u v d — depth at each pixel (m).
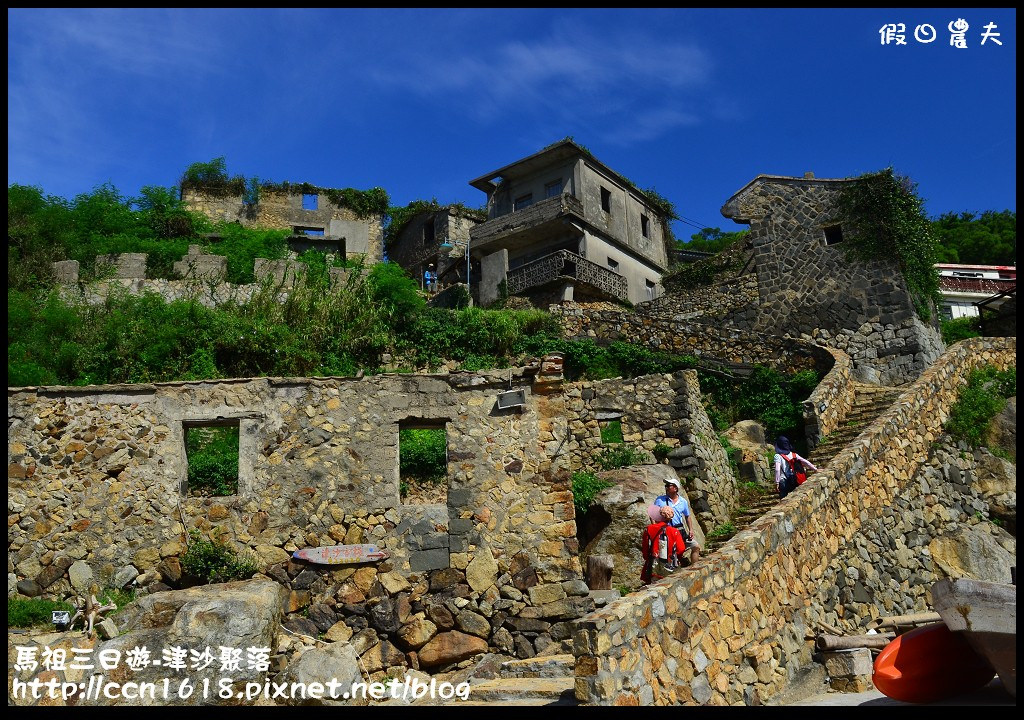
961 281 31.17
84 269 22.09
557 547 10.40
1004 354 17.83
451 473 10.76
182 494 10.64
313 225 35.19
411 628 10.04
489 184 34.50
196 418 10.87
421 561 10.40
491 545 10.44
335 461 10.77
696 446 14.66
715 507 14.34
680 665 7.25
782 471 12.25
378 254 35.91
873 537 12.12
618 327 20.92
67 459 10.61
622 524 12.91
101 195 28.98
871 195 22.62
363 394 11.07
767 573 9.27
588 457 15.29
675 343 20.33
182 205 31.86
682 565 9.90
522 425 10.95
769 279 23.53
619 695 6.39
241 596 8.98
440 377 11.16
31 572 10.15
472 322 20.16
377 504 10.63
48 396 10.84
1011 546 14.08
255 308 19.22
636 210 34.41
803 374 18.67
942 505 14.01
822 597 10.34
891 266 22.00
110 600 9.66
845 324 22.14
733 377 18.84
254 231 30.73
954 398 16.03
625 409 15.50
